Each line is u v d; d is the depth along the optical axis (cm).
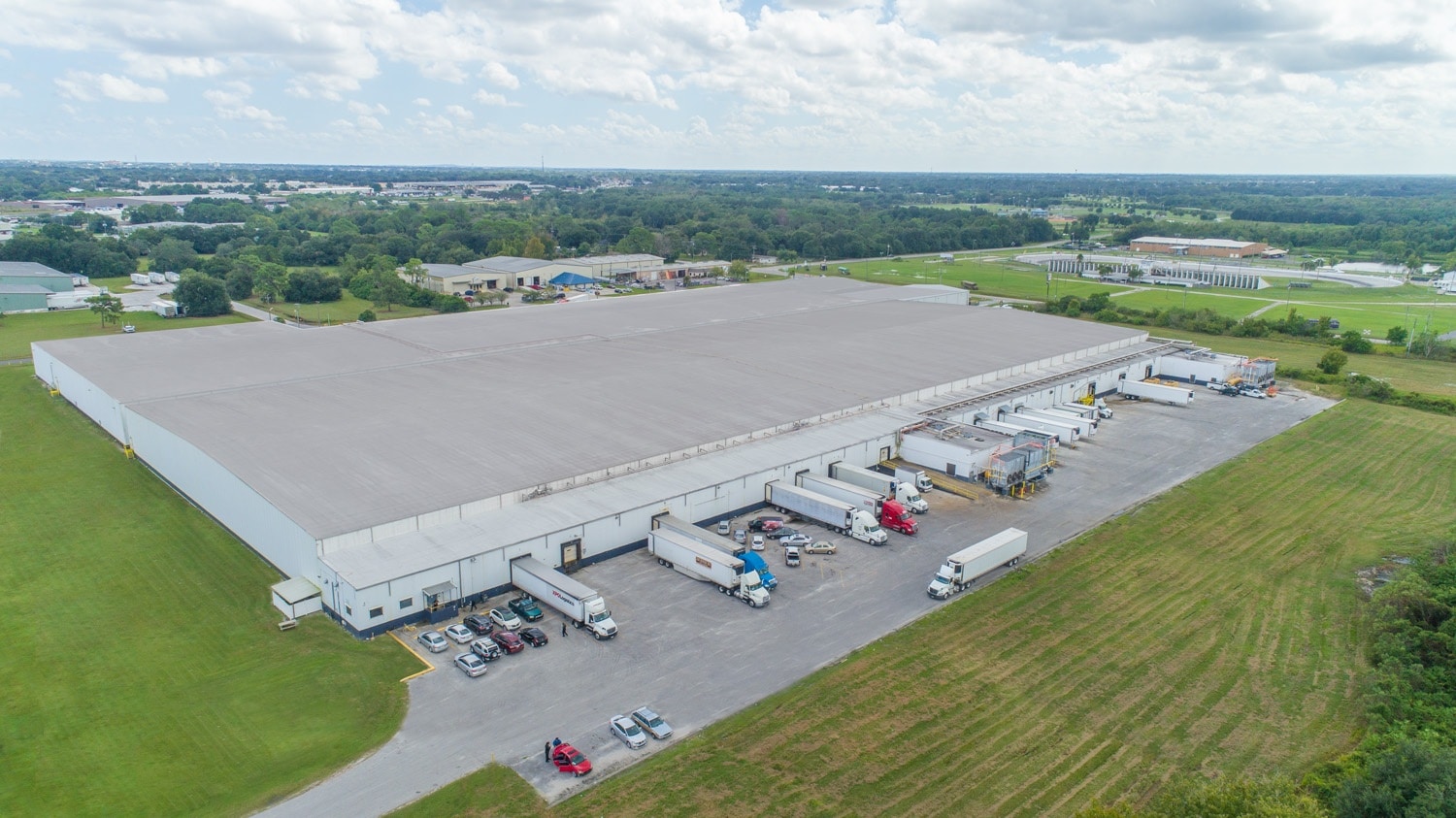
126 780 3759
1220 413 9556
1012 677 4556
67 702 4309
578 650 4762
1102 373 10000
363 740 4019
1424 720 4056
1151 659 4762
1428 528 6588
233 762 3881
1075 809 3606
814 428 7581
